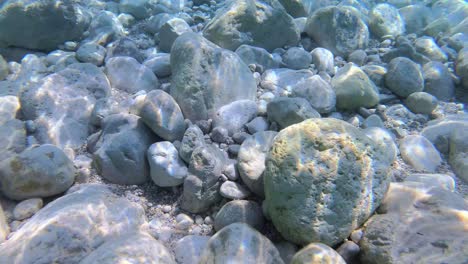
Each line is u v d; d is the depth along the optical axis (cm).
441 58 102
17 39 99
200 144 63
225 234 50
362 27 108
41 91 74
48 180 59
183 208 63
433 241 47
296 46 107
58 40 103
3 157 64
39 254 47
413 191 56
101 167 66
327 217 50
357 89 80
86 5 130
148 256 46
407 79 86
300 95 79
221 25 97
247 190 61
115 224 55
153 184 67
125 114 69
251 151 62
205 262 49
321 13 105
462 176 68
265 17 100
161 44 104
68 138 72
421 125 81
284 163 51
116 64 85
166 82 89
